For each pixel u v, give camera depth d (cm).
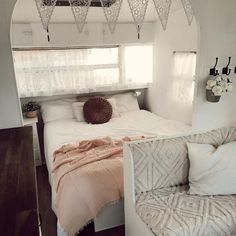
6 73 188
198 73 240
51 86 362
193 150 177
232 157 170
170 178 180
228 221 145
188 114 319
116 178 198
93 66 378
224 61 246
